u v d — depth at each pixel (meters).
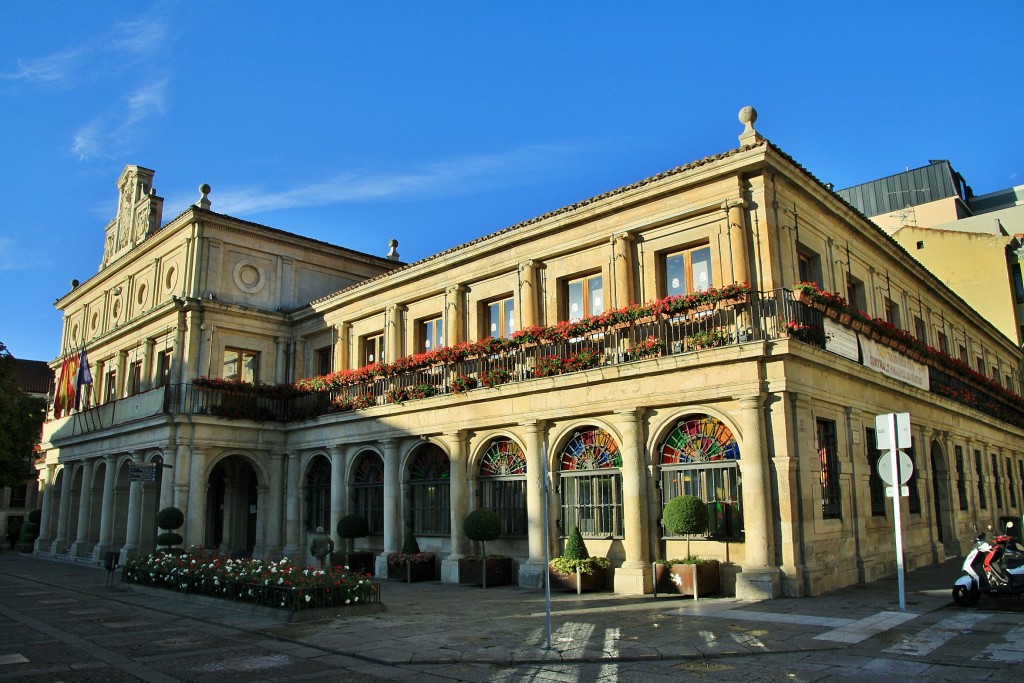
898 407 18.89
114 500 26.86
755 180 15.17
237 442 24.20
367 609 12.80
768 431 13.76
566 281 18.52
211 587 14.72
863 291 19.22
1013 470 29.20
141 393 25.28
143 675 8.40
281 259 27.48
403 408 20.22
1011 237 34.72
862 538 15.46
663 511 14.74
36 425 36.66
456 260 20.42
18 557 31.03
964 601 11.91
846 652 8.67
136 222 30.75
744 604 12.56
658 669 8.12
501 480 18.23
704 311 15.01
